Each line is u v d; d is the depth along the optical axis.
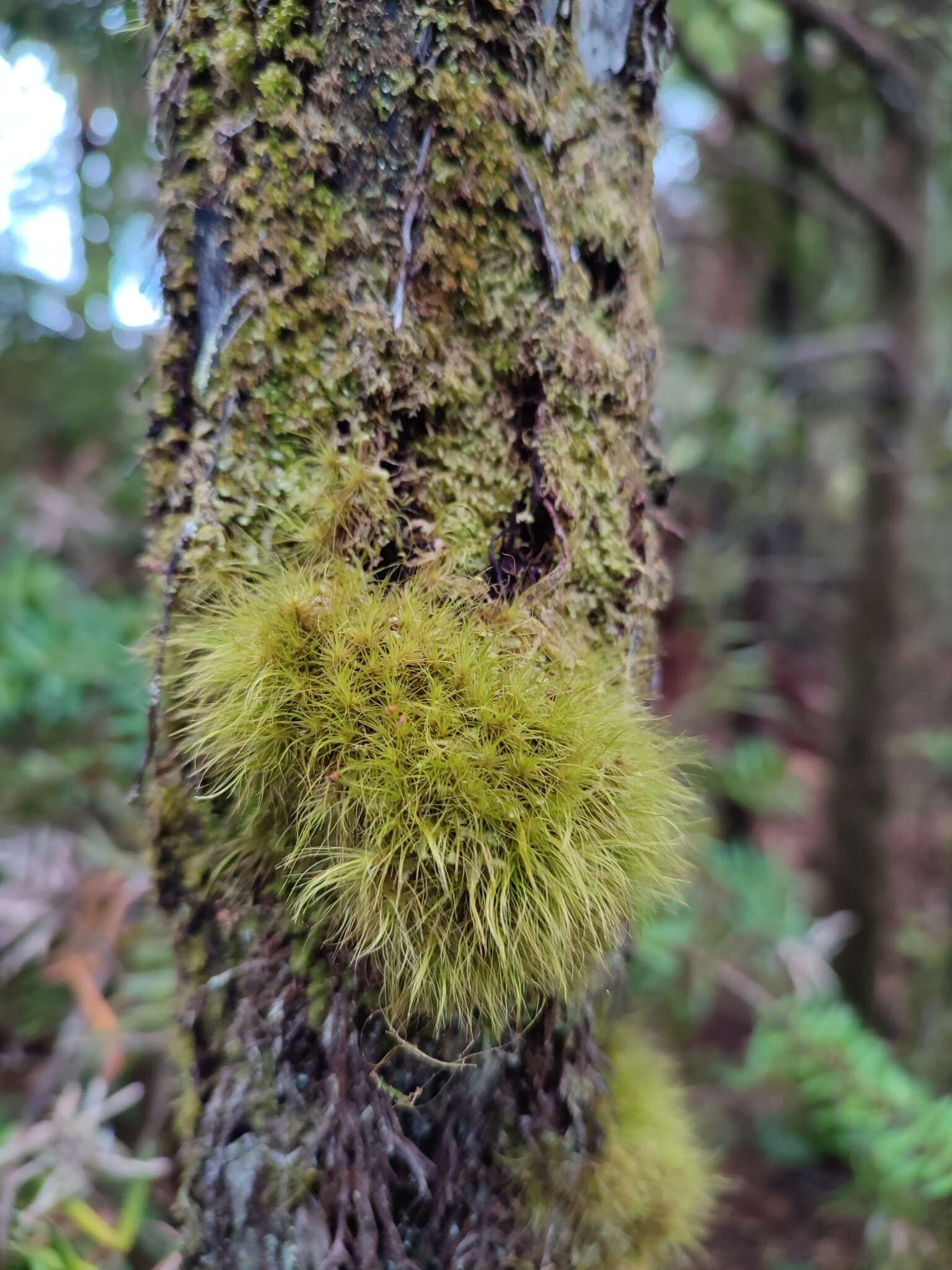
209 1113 0.21
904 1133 0.34
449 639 0.19
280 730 0.18
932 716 0.84
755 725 0.73
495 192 0.19
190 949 0.21
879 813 0.64
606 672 0.21
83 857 0.45
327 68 0.19
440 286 0.20
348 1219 0.20
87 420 0.73
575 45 0.20
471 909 0.18
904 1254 0.35
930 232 0.63
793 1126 0.54
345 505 0.20
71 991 0.44
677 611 0.60
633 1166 0.22
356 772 0.18
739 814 0.68
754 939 0.50
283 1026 0.20
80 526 0.61
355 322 0.19
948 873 0.72
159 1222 0.33
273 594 0.19
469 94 0.19
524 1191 0.21
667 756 0.21
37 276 0.70
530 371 0.20
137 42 0.24
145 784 0.22
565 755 0.19
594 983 0.22
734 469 0.67
